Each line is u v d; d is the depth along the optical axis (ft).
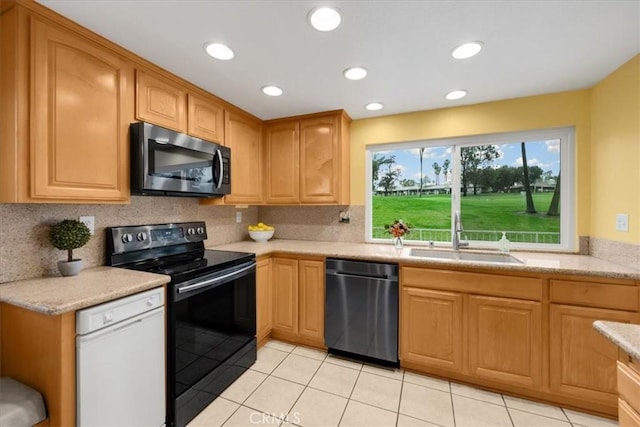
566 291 5.69
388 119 9.21
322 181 8.99
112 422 4.15
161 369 4.92
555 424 5.37
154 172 5.68
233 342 6.71
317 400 5.99
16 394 3.77
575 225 7.38
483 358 6.29
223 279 6.27
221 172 7.33
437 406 5.83
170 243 6.89
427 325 6.76
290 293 8.32
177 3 4.19
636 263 5.65
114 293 4.17
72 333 3.79
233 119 8.34
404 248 8.45
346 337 7.57
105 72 5.10
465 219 8.63
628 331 3.02
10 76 4.10
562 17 4.51
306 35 5.00
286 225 10.67
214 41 5.17
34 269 4.91
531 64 5.98
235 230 9.89
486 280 6.26
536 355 5.90
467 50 5.47
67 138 4.58
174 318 5.13
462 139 8.59
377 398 6.06
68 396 3.75
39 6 4.21
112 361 4.15
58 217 5.22
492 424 5.36
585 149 7.18
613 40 5.12
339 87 7.13
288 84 6.95
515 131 7.89
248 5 4.25
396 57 5.73
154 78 6.01
